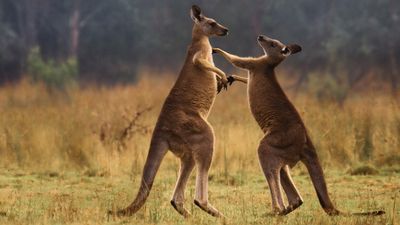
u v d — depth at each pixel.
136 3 91.44
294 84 79.38
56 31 88.12
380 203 23.14
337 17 86.56
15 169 30.72
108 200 22.28
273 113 21.36
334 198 23.59
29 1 86.75
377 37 82.50
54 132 34.19
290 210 20.59
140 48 88.31
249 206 22.56
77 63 80.00
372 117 35.88
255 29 82.88
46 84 67.06
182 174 20.84
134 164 29.73
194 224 19.45
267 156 20.70
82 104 45.09
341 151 31.19
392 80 76.00
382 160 30.89
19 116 37.59
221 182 27.58
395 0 84.81
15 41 84.94
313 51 84.00
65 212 20.48
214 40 82.12
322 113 35.59
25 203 23.03
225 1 83.25
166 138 20.72
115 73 86.31
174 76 82.06
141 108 43.72
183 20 85.94
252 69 22.31
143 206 21.06
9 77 83.12
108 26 88.38
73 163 31.16
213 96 21.70
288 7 86.62
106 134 34.50
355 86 78.19
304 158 20.81
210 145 20.64
